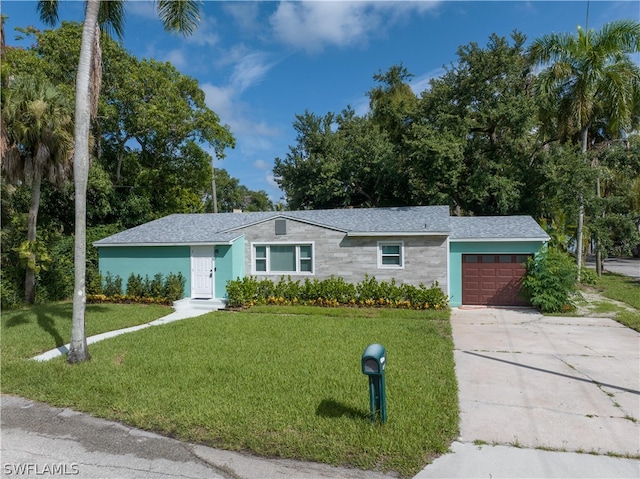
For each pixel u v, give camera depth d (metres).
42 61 18.88
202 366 7.17
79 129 7.66
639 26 17.52
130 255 16.83
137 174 23.53
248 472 3.99
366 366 4.66
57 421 5.19
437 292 13.91
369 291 14.48
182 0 8.67
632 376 6.82
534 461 4.13
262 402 5.52
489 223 16.44
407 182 23.41
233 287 14.88
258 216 18.56
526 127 18.38
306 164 25.78
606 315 12.78
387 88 27.47
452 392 5.95
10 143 13.57
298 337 9.55
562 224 20.48
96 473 3.99
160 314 13.46
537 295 13.55
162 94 22.20
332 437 4.54
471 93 18.84
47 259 15.30
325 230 15.72
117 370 6.98
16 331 10.34
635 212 25.44
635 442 4.52
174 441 4.62
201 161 25.66
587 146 22.97
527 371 7.14
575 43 18.50
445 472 3.95
